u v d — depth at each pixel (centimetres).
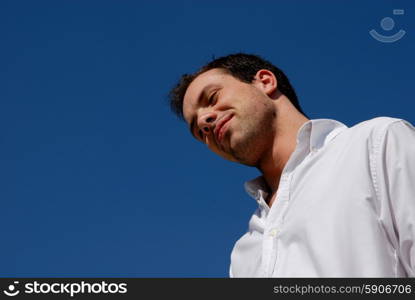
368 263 190
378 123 219
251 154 277
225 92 292
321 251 198
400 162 200
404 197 193
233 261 266
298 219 213
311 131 245
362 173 207
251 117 277
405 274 193
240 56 319
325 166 225
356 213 200
